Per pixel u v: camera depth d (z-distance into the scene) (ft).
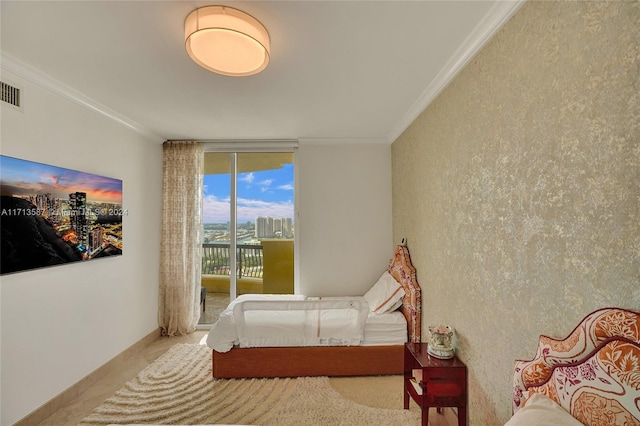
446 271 7.58
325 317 9.52
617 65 3.15
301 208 13.37
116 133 10.09
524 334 4.66
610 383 2.90
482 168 5.86
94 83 7.65
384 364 9.14
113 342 9.79
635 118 2.97
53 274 7.57
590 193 3.49
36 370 7.07
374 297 11.02
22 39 5.77
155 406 7.64
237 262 13.88
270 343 9.03
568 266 3.82
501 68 5.23
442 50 6.28
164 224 12.79
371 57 6.52
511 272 4.97
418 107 9.15
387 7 4.94
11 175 6.50
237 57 5.71
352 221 13.39
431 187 8.57
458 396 6.46
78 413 7.46
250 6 4.91
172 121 10.66
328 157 13.44
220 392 8.31
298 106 9.36
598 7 3.37
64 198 7.83
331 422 7.07
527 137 4.57
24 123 6.89
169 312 12.62
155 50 6.19
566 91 3.83
